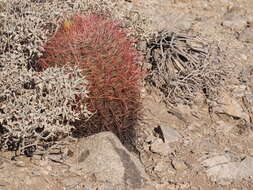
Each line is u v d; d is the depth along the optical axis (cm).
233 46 328
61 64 219
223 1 385
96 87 218
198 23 348
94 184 209
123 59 221
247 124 268
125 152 219
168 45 292
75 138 226
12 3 249
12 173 206
